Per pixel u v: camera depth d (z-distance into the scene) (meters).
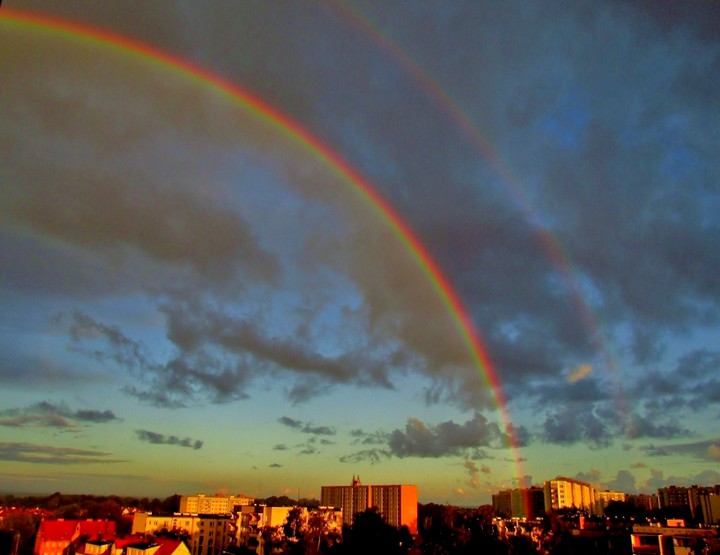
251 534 120.44
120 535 116.62
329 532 106.06
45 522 111.00
